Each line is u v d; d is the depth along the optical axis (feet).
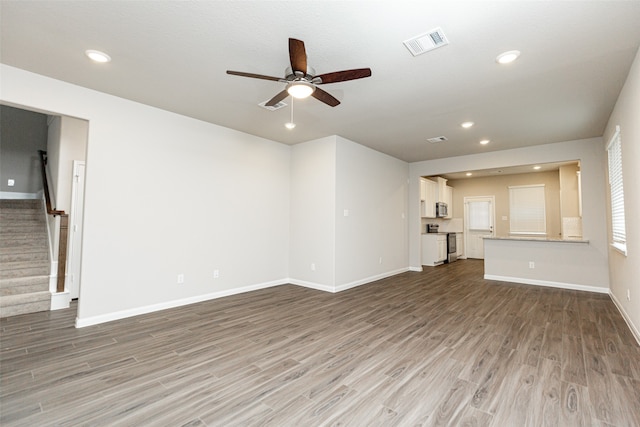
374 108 12.33
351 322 11.40
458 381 7.20
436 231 28.91
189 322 11.26
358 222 17.89
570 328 10.77
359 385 7.02
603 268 16.26
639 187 8.65
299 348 9.05
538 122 13.87
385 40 7.77
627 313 11.27
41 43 8.06
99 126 11.09
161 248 12.73
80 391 6.69
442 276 20.89
